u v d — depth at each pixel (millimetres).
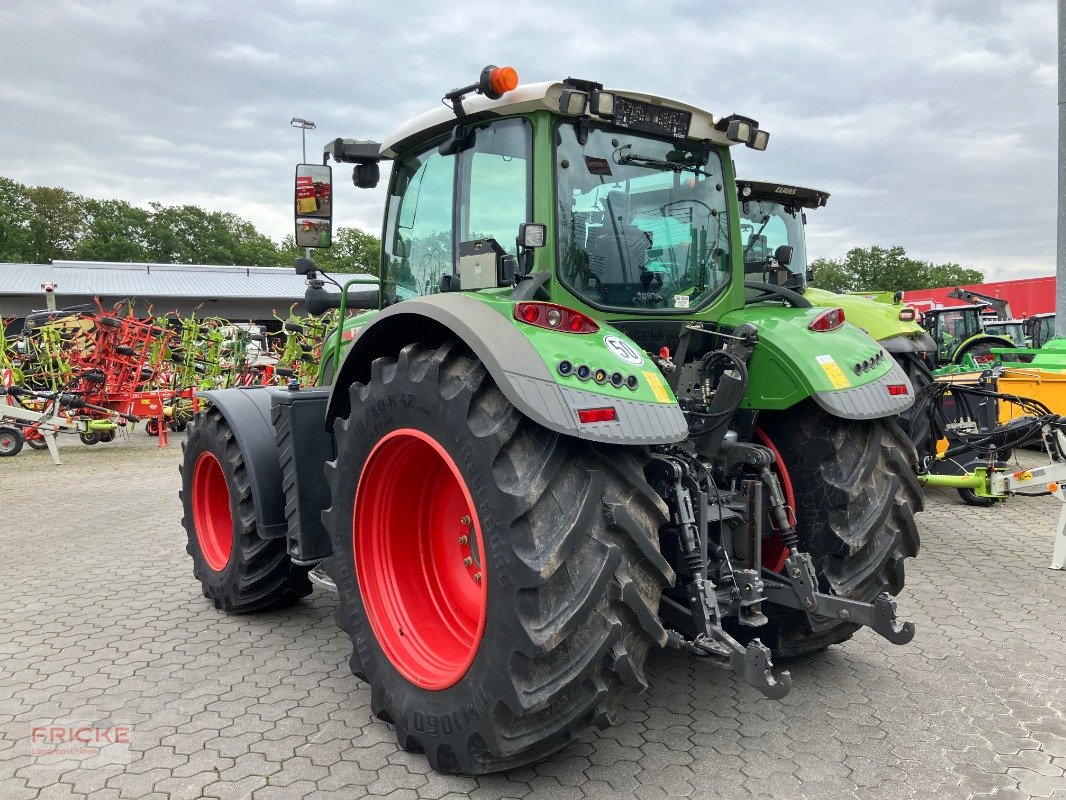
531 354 2375
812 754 2721
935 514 6488
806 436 3244
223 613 4305
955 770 2609
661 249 3299
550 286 2941
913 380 6902
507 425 2383
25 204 68062
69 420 10148
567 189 2996
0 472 9320
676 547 2893
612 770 2639
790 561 2885
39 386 11727
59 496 7762
